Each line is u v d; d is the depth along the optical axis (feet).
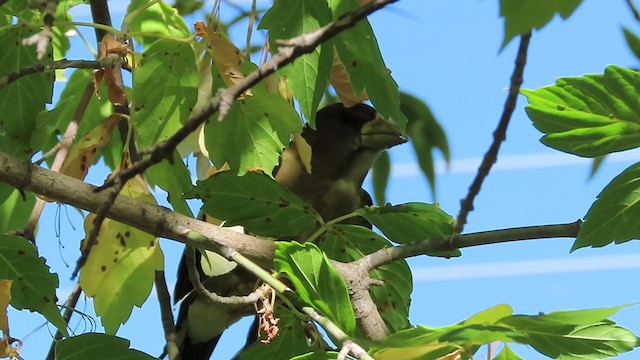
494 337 15.15
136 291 21.79
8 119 20.43
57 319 20.85
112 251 21.68
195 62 19.45
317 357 17.56
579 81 17.93
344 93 22.57
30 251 20.74
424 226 21.38
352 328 17.30
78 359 19.52
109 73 19.99
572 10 12.48
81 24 19.75
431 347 16.12
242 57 19.39
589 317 15.31
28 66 19.97
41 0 20.20
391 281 21.70
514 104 15.28
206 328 28.37
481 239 19.47
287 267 17.35
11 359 19.43
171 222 19.65
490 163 15.64
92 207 19.40
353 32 18.60
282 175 29.37
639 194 18.11
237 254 19.02
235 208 20.93
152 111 19.48
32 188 19.19
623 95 17.85
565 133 18.29
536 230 19.04
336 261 21.12
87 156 20.85
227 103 14.62
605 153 18.38
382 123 30.40
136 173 15.81
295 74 18.62
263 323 19.97
